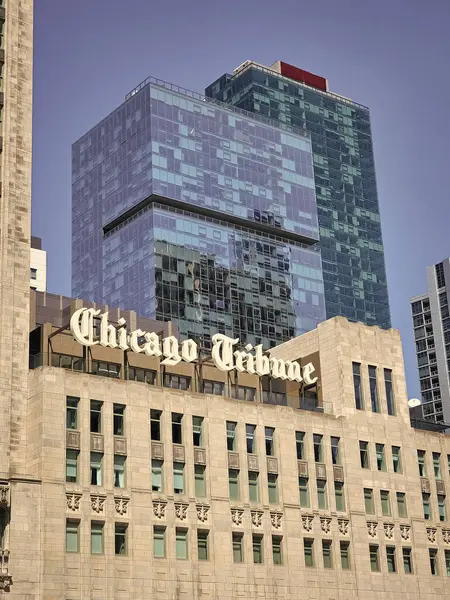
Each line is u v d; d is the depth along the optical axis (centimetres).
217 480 9506
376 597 10219
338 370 10944
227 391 10412
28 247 9481
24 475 8406
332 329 11144
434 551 11019
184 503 9200
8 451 8644
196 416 9638
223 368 10225
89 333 9406
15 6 10288
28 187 9700
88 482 8706
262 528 9650
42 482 8469
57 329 9862
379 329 11512
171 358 9869
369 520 10525
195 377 10356
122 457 9019
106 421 9000
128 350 9844
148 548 8819
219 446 9644
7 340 8994
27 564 8169
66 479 8625
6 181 9562
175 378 10275
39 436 8638
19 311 9175
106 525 8662
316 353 11269
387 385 11344
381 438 10988
